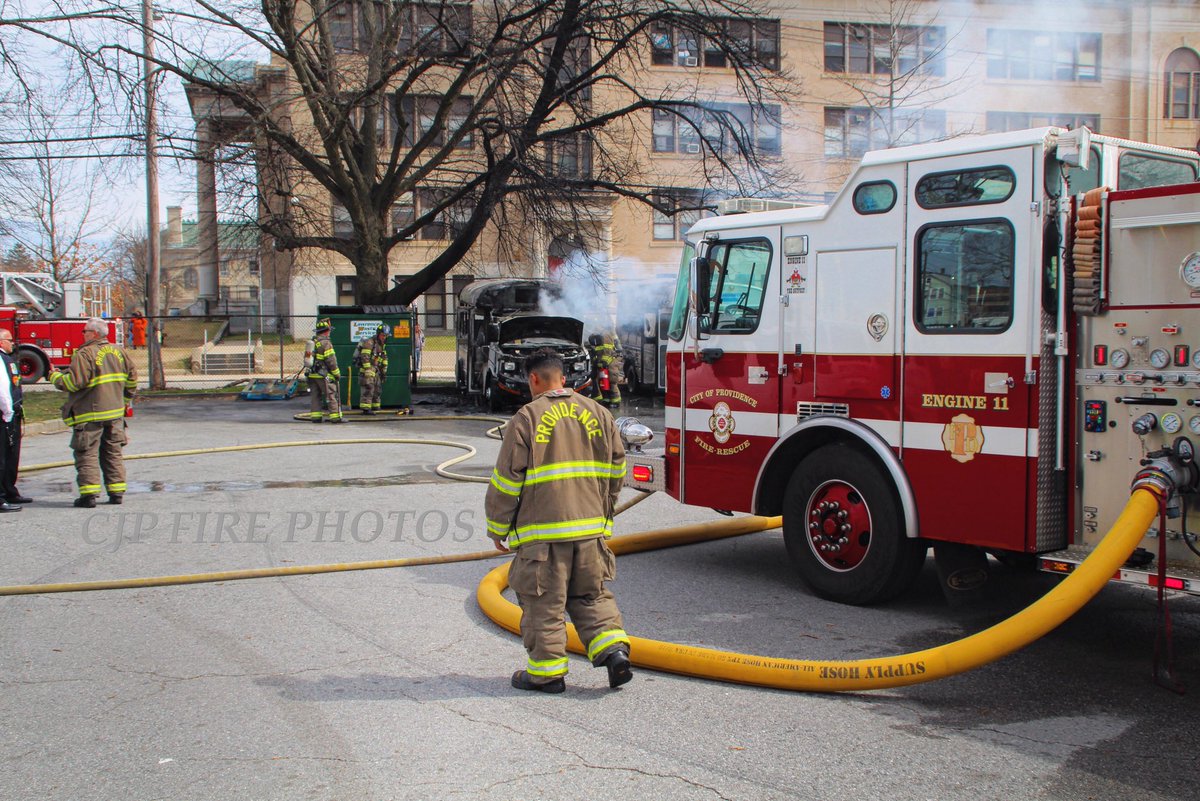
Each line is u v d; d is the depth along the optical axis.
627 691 4.82
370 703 4.62
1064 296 5.18
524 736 4.23
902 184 5.91
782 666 4.80
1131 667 5.20
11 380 9.56
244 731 4.28
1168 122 26.31
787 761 3.99
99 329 9.63
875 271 6.07
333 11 25.61
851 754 4.06
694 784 3.77
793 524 6.61
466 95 28.42
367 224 24.48
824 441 6.59
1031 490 5.27
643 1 21.94
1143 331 4.84
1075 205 5.15
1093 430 5.10
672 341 7.56
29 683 4.88
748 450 6.96
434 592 6.65
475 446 14.63
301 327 43.19
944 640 5.62
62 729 4.30
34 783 3.77
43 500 10.09
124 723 4.36
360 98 21.31
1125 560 4.59
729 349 7.05
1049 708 4.61
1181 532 4.70
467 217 28.41
